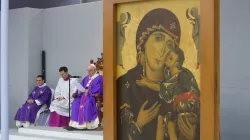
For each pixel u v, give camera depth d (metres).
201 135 3.81
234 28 4.85
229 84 4.88
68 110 9.76
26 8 11.09
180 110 4.04
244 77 4.78
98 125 8.84
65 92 9.85
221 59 4.93
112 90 4.39
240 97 4.80
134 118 4.33
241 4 4.80
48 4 12.57
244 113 4.77
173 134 4.08
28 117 9.97
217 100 3.77
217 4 3.76
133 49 4.31
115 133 4.41
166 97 4.12
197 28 3.90
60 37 11.02
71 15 10.81
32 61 11.16
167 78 4.11
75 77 9.93
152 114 4.22
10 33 11.42
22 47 11.18
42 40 11.34
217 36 3.77
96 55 10.34
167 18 4.08
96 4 10.34
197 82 3.92
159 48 4.14
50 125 9.80
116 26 4.39
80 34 10.64
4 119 4.30
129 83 4.35
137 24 4.27
